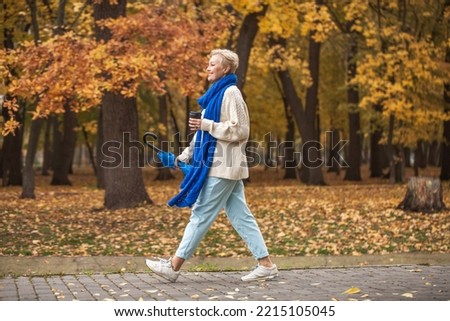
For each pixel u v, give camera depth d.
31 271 9.45
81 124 36.31
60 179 32.69
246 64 22.36
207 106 7.80
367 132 35.38
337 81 37.22
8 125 13.79
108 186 17.50
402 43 25.52
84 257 10.69
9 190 27.42
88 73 14.76
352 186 28.64
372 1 27.44
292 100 30.08
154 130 39.72
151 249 11.46
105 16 17.02
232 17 17.89
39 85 14.73
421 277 8.09
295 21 20.14
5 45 23.39
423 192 16.19
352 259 10.62
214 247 11.64
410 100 26.39
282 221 14.84
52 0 23.02
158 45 15.43
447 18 26.45
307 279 8.01
